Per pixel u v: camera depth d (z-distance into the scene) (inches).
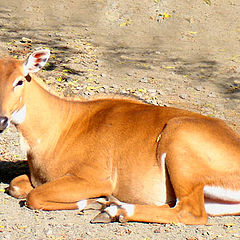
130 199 444.8
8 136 645.9
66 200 439.8
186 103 753.0
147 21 1097.4
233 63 907.4
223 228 402.6
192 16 1106.1
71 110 476.1
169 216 410.6
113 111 469.4
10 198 470.6
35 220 416.2
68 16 1127.0
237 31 1045.2
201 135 423.8
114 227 402.0
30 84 460.1
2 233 389.7
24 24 1069.8
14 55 890.7
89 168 448.8
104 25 1085.1
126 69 879.1
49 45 962.1
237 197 422.9
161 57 937.5
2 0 1194.6
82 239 378.0
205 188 420.8
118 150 446.3
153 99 757.3
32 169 474.3
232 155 422.3
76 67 871.7
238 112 729.0
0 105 438.9
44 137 465.4
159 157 430.6
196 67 893.2
